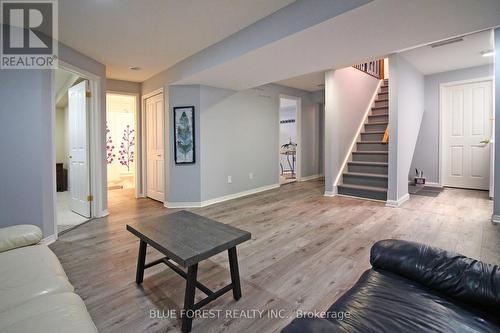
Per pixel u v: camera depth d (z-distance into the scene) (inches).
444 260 48.2
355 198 186.9
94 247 106.4
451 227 122.3
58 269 55.2
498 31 120.0
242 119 200.1
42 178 108.3
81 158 151.2
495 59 121.7
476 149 196.9
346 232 118.6
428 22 84.3
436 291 45.5
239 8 94.7
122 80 193.8
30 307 39.6
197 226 77.7
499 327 37.3
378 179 185.8
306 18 88.1
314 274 82.6
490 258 90.2
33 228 68.4
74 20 100.4
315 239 111.0
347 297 44.7
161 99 179.0
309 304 67.9
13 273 51.1
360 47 104.5
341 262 90.1
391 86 157.6
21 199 103.6
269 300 69.9
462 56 161.5
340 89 199.2
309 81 225.8
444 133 208.2
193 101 170.2
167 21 103.0
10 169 101.1
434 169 213.3
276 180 233.1
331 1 81.5
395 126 157.8
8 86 100.0
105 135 154.1
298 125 262.5
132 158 271.9
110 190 240.2
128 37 117.0
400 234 114.9
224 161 187.9
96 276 83.3
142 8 92.9
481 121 193.0
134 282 79.7
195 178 173.2
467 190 199.2
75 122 155.3
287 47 103.8
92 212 148.7
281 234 117.3
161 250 63.1
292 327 33.3
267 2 91.2
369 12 77.9
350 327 36.3
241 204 175.2
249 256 95.7
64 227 130.6
